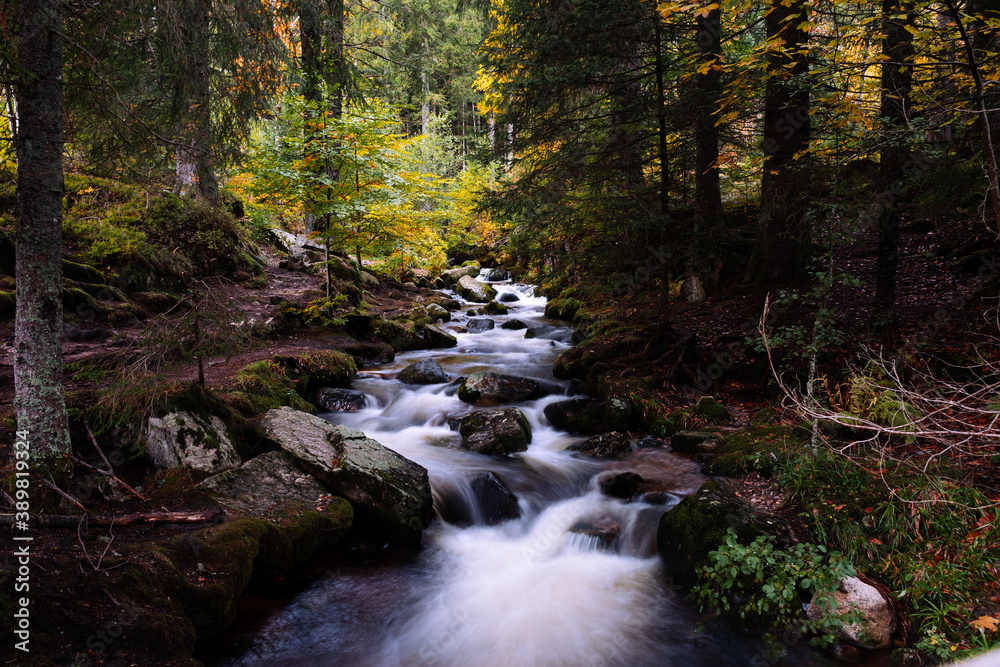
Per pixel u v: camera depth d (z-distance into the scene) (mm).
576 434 7625
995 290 7391
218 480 4805
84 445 4859
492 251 24484
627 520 5398
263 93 8852
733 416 7297
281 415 5969
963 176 6492
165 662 3148
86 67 5570
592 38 8898
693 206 9844
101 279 9141
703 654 3842
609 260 8414
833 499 4582
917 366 6113
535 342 12500
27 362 4156
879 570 3938
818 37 5699
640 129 8969
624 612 4316
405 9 15719
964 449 4641
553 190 8562
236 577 3906
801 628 3719
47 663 2791
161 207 11555
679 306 10008
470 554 5152
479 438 6980
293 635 3979
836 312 8570
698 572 4215
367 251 12812
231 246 12625
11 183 9734
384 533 5172
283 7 9547
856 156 5664
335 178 10656
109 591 3301
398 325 12008
